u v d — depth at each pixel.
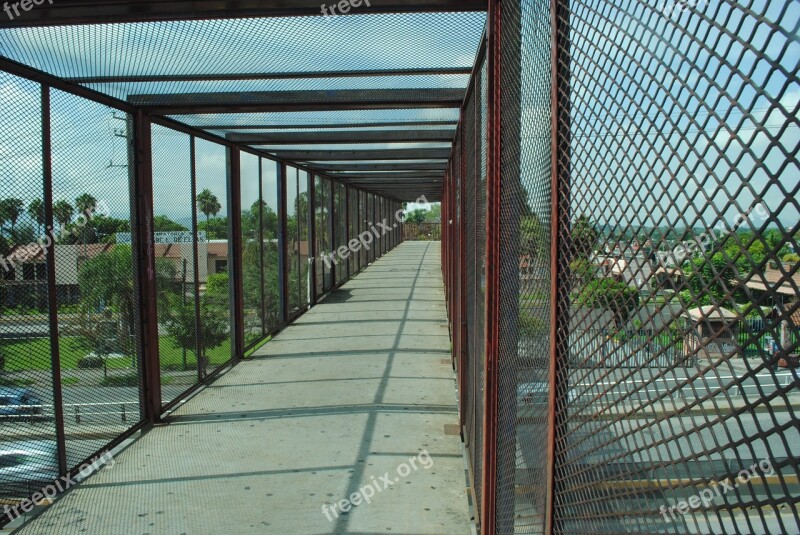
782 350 0.45
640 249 0.71
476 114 3.18
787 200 0.44
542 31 1.24
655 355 0.67
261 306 8.09
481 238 2.86
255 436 4.46
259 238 7.99
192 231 5.63
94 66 3.41
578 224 0.98
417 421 4.82
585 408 0.94
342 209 15.28
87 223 3.75
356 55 3.48
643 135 0.69
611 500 0.82
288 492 3.51
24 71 3.14
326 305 11.66
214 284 6.31
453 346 6.70
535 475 1.34
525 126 1.47
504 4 1.86
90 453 3.82
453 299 6.75
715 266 0.54
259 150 7.90
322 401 5.37
